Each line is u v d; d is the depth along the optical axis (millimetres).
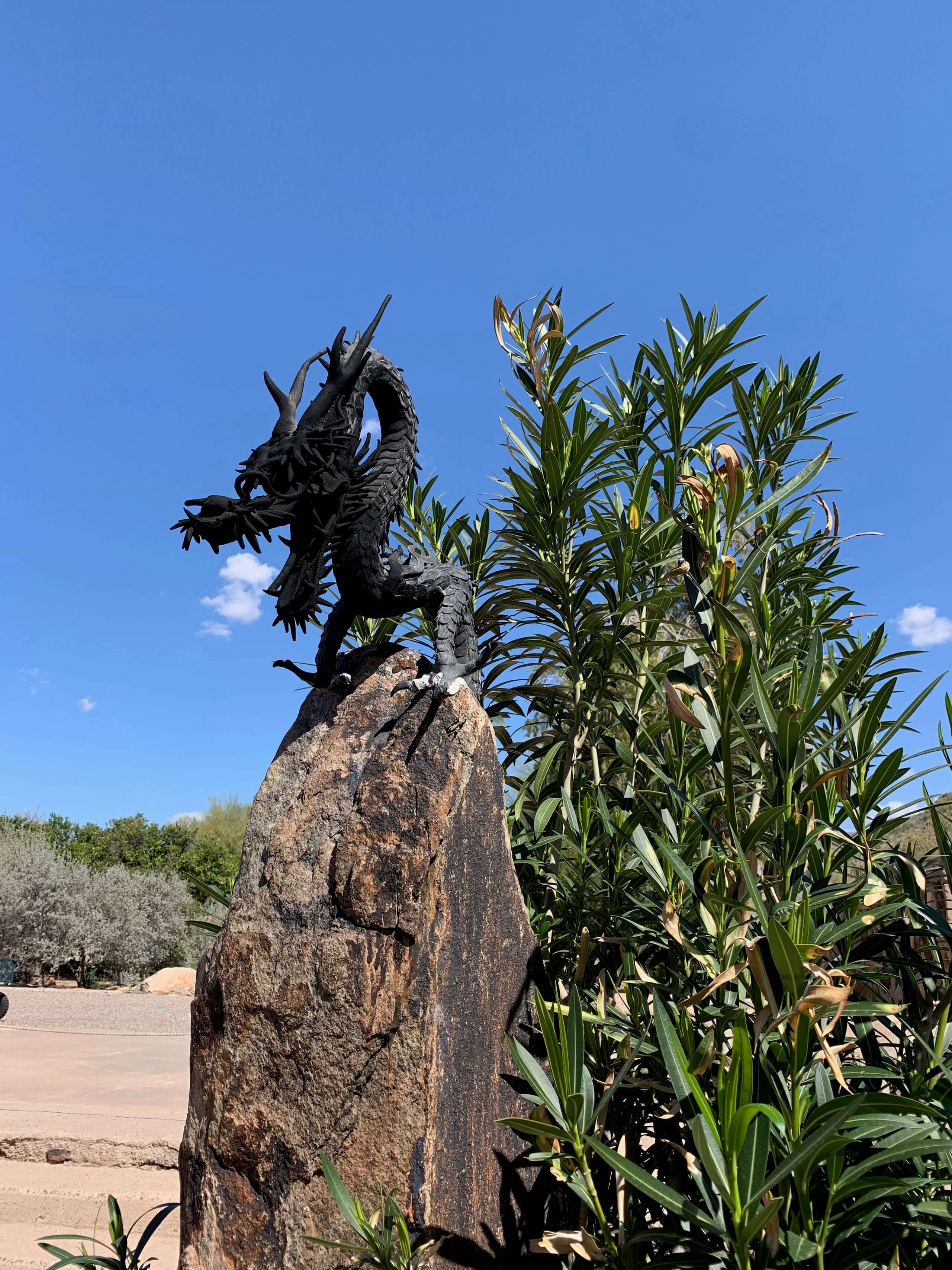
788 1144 1646
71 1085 6180
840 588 3178
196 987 2496
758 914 1665
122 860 26016
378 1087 2094
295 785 2555
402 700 2523
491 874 2369
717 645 2088
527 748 3182
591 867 2758
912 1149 1518
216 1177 2195
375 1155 2043
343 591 2479
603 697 3039
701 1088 1838
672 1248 2068
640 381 3557
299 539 2285
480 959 2277
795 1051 1638
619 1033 2193
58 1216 3947
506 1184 2197
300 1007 2217
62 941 19312
